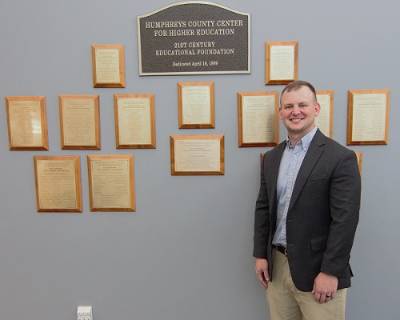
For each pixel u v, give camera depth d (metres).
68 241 1.61
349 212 1.12
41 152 1.56
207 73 1.48
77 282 1.63
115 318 1.63
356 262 1.57
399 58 1.45
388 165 1.51
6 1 1.47
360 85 1.47
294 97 1.22
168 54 1.48
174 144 1.52
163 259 1.60
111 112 1.52
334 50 1.45
